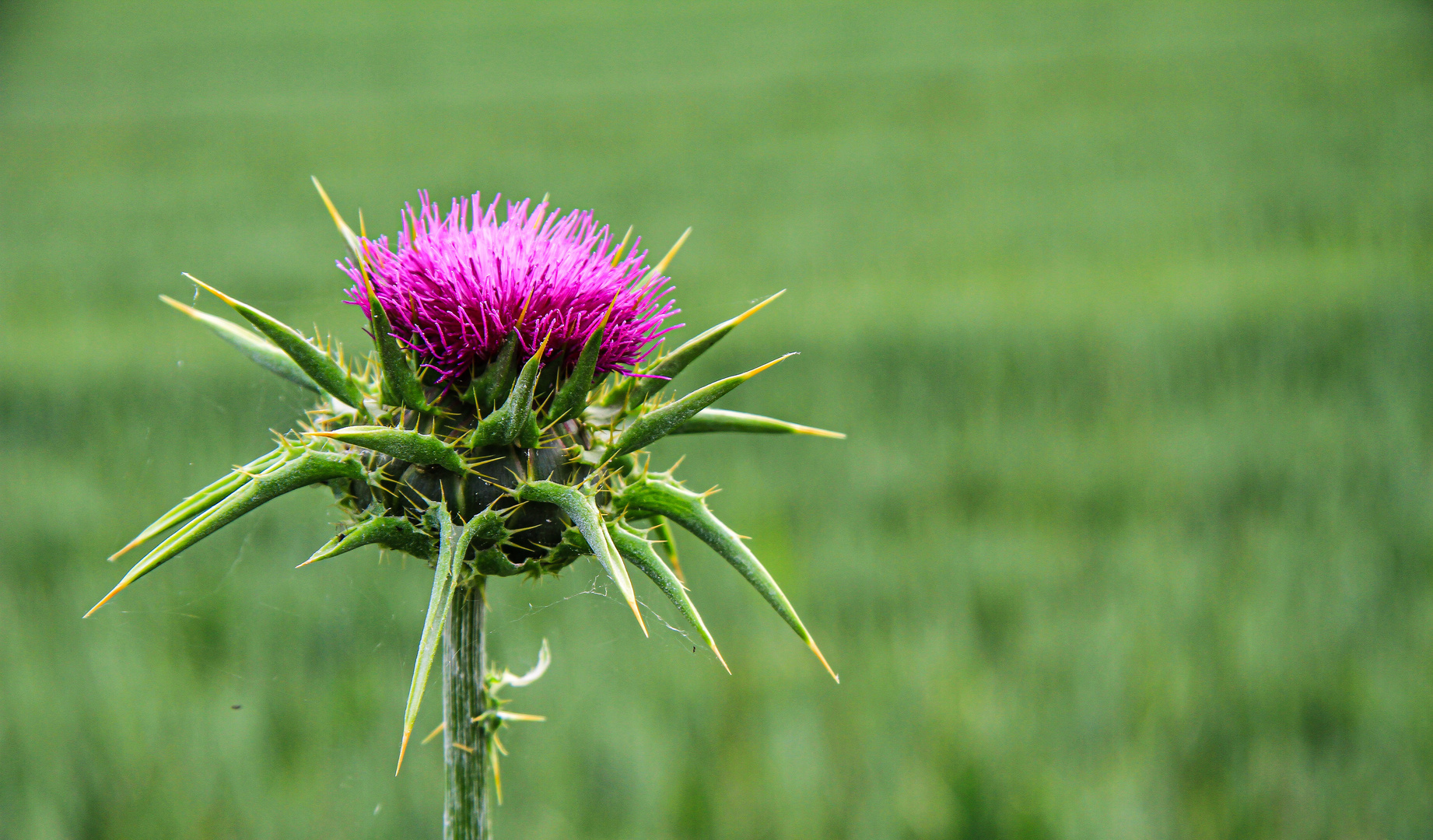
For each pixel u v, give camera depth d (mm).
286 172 39125
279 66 67000
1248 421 14062
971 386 16094
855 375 16391
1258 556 10477
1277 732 8281
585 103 52406
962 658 9070
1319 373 15938
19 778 7809
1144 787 7633
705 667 9195
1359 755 8070
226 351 17547
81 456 13734
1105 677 8648
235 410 14523
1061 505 12086
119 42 77312
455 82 60156
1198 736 8250
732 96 52438
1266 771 7863
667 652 9242
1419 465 12320
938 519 11719
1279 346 16875
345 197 33656
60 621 9594
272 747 8250
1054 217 28625
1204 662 8969
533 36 76062
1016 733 8195
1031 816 7418
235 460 12828
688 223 28734
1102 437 13797
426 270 4422
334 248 26750
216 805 7664
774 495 12344
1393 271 20562
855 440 13844
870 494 12406
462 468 4109
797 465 13312
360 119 49750
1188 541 11078
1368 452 12828
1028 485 12555
